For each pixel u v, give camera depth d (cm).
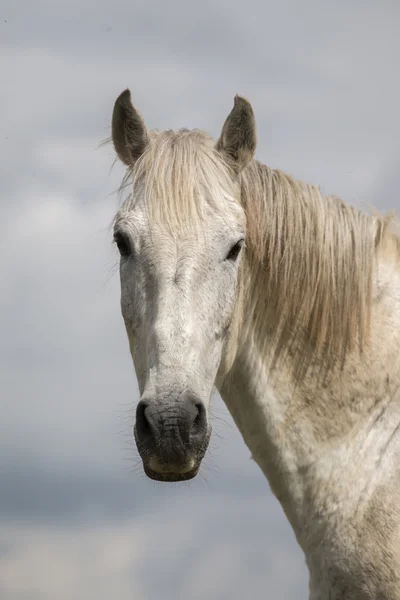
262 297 1007
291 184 1020
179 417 838
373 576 918
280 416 994
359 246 993
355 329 980
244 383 1014
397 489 933
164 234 909
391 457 947
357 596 929
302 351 992
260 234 998
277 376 998
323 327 984
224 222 927
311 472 975
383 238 1021
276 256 1000
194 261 898
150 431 844
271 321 1001
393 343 983
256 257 1001
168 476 849
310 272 995
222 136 1005
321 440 977
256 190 1006
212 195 936
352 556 930
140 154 1013
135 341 926
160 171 939
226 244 921
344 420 973
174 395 845
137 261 916
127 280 937
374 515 930
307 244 998
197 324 886
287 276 997
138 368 928
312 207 1009
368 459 955
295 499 986
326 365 982
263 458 1013
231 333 963
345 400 976
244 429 1030
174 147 961
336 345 981
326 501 960
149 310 895
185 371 862
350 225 1002
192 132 1010
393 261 1016
